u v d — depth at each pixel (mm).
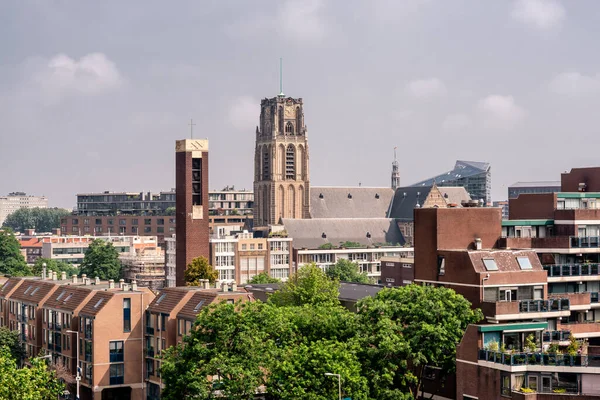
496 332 133125
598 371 124938
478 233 151250
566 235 153875
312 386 126375
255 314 138625
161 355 145750
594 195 162000
